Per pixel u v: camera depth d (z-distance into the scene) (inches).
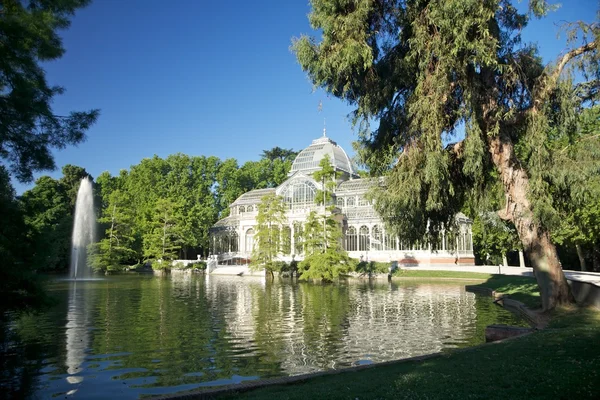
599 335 487.8
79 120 451.5
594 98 706.2
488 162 837.2
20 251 489.4
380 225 2418.8
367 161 864.3
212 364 538.3
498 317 873.5
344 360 554.9
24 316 878.4
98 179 3609.7
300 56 762.2
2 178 436.1
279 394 332.5
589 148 709.9
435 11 653.3
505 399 277.7
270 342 653.3
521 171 772.0
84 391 443.5
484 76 759.7
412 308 1010.1
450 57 671.8
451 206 914.1
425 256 2203.5
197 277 2198.6
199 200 3440.0
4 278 474.0
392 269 2122.3
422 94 724.7
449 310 975.6
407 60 732.7
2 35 414.3
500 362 384.5
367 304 1083.3
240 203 3093.0
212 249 3102.9
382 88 787.4
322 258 1787.6
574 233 1577.3
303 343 646.5
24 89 405.1
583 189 700.7
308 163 3002.0
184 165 3447.3
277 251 2091.5
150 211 3021.7
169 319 857.5
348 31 717.9
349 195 2674.7
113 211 2613.2
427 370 374.9
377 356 573.0
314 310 979.9
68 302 1123.9
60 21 459.2
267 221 2257.6
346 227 2544.3
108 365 534.9
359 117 837.2
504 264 2278.5
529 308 864.9
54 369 518.9
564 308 742.5
